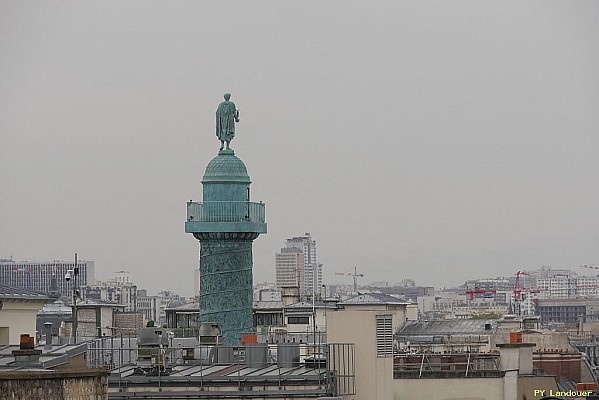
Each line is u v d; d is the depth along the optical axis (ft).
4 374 305.53
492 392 450.71
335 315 418.31
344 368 416.67
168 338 501.56
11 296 544.21
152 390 413.39
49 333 565.94
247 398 409.90
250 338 473.26
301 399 408.05
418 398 449.06
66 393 308.19
